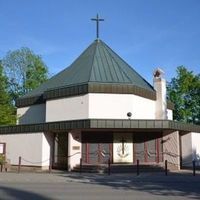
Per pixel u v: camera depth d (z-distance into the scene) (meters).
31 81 52.78
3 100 42.34
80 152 30.03
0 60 48.88
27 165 31.22
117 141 31.14
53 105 32.97
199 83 49.25
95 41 39.47
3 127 33.81
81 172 27.14
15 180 20.88
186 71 49.97
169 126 29.08
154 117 34.34
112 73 33.81
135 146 31.52
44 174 25.33
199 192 15.73
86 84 30.92
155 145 31.56
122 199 13.23
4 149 32.69
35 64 53.94
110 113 30.86
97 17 40.16
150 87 35.81
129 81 33.03
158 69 35.34
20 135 32.28
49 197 13.48
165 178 22.58
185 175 24.86
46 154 30.64
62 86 33.22
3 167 29.73
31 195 14.05
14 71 53.22
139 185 18.64
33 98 37.34
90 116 30.50
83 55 38.09
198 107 49.78
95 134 30.81
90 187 17.31
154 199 13.38
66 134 31.03
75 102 31.52
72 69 36.59
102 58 36.22
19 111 39.09
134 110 31.50
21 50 53.91
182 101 49.59
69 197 13.52
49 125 30.16
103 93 31.08
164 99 35.00
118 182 20.16
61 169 30.33
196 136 34.56
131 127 28.53
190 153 33.56
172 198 13.70
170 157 30.78
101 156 30.59
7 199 12.98
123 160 30.92
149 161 31.33
